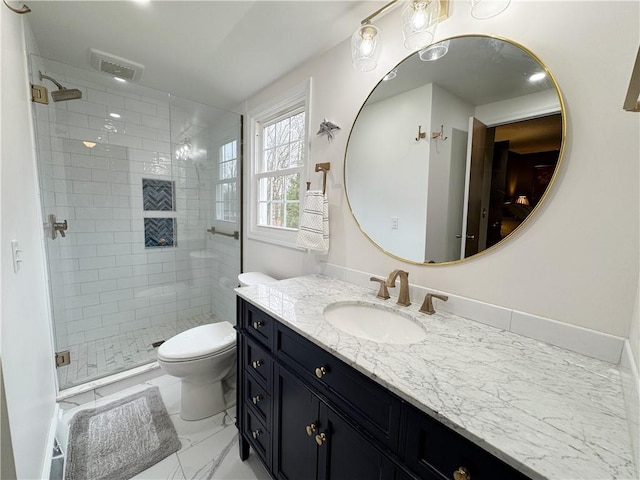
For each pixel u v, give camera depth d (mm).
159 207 2639
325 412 862
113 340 2404
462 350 805
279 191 2121
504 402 585
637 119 698
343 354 768
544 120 851
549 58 838
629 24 705
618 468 438
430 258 1162
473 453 526
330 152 1596
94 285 2357
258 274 2146
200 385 1623
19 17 1262
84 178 2238
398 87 1251
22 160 1228
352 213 1479
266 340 1153
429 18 974
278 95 1990
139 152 2477
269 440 1161
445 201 1108
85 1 1256
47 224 1715
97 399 1744
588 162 773
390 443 672
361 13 1305
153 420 1588
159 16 1358
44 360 1384
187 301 2883
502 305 957
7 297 865
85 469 1268
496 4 840
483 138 994
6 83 1021
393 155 1287
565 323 822
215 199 2846
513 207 922
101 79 2053
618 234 730
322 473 889
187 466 1322
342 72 1508
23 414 964
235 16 1346
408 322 1084
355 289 1379
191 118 2658
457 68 1057
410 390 615
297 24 1391
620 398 608
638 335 584
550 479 424
